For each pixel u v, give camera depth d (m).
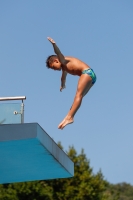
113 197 38.00
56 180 33.81
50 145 11.54
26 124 10.66
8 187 31.47
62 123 10.77
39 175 13.69
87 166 35.34
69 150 35.78
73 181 34.12
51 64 11.16
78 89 10.90
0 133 10.66
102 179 35.09
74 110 10.86
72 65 11.05
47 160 12.08
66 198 33.47
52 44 10.71
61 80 11.77
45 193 32.12
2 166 12.61
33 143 10.82
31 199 31.41
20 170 13.05
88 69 10.99
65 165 12.90
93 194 33.69
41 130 10.91
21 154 11.62
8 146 11.01
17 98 11.74
